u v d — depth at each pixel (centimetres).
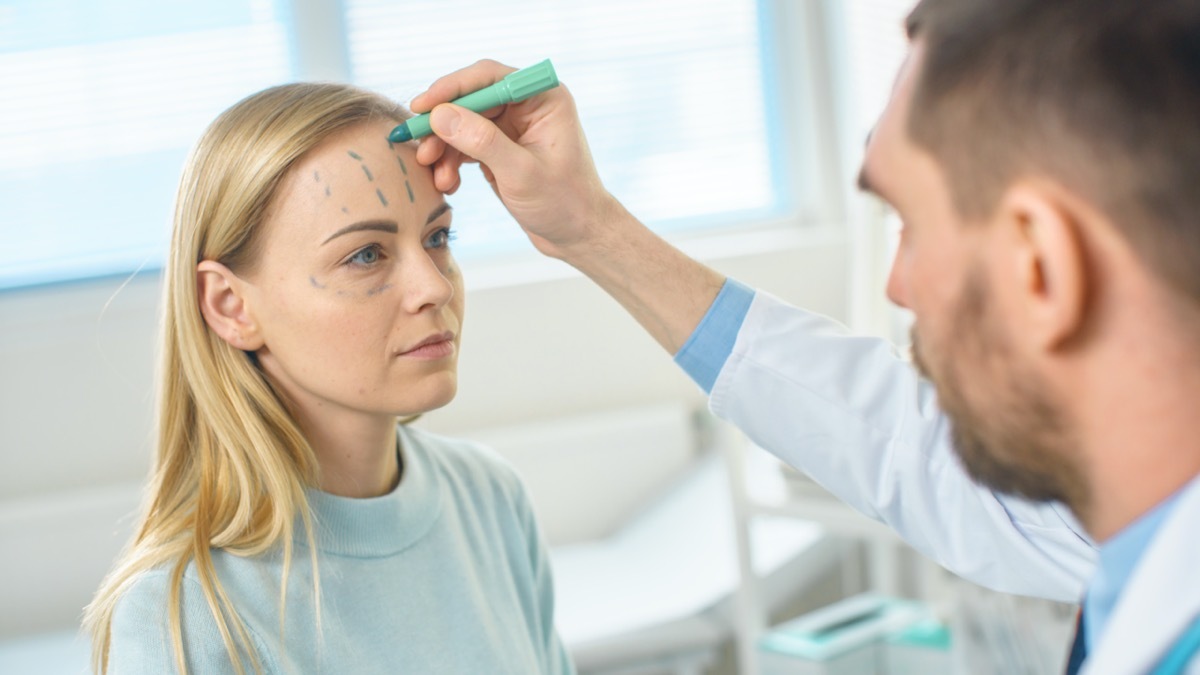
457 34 221
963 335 54
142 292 202
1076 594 83
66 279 202
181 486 90
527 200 87
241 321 85
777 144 239
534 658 97
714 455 214
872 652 174
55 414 195
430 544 92
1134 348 49
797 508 173
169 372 90
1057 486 55
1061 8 49
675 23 232
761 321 92
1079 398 51
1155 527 51
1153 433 50
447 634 90
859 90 222
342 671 84
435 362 86
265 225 83
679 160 235
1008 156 49
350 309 83
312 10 210
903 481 88
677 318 93
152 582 81
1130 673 47
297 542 85
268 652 81
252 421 86
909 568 216
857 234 181
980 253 52
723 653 204
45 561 188
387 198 83
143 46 206
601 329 218
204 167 85
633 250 91
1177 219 46
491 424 215
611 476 213
